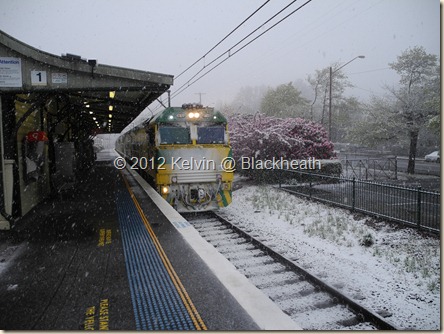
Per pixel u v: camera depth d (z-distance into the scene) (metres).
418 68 24.38
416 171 23.95
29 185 10.27
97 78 9.52
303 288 6.84
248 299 4.74
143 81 10.12
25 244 7.17
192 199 11.86
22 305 4.67
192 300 4.72
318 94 43.69
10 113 8.70
